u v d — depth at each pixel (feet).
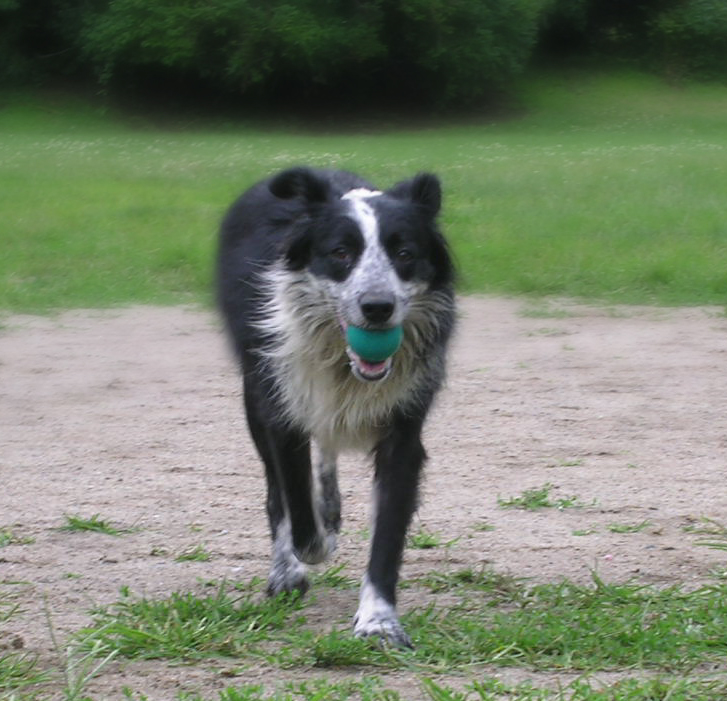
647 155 135.44
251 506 31.24
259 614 23.20
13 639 21.71
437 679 20.35
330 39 216.54
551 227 78.69
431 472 34.09
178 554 27.61
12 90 226.79
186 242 73.36
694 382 44.93
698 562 26.81
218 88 224.12
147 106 224.53
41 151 145.89
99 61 224.33
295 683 20.06
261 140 181.37
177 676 20.39
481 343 51.65
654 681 19.53
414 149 154.71
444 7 219.41
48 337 53.21
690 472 34.09
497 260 67.77
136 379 45.78
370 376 22.81
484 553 27.58
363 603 22.61
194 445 36.99
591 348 50.83
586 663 20.97
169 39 214.48
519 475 33.88
